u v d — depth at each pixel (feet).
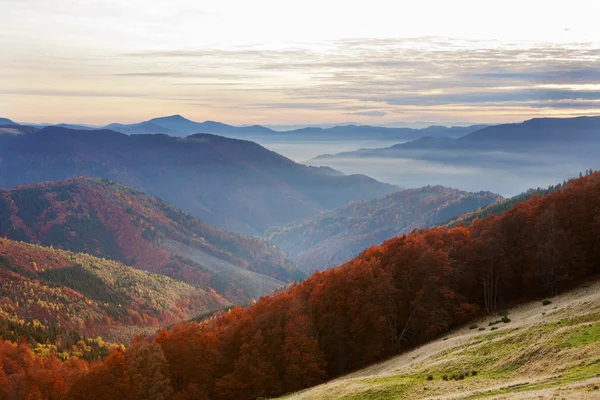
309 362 283.59
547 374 150.41
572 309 223.92
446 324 295.07
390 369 239.91
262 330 309.01
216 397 292.81
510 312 290.35
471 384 162.20
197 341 311.47
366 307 305.12
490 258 321.52
